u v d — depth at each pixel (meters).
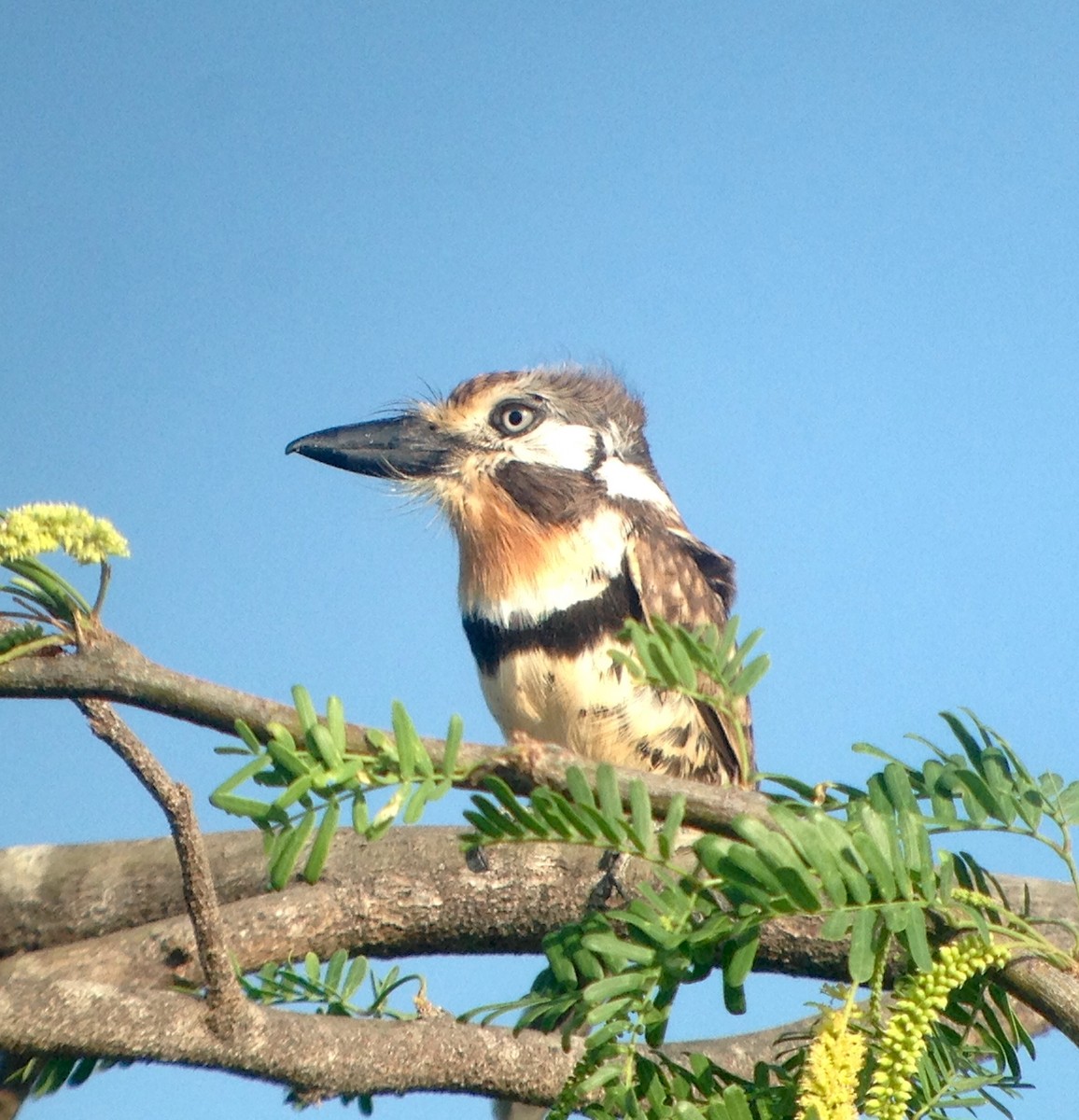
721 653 6.00
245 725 4.66
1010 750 5.37
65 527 5.16
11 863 8.25
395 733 4.65
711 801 5.28
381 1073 6.54
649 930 4.71
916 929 4.69
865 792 5.49
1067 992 5.11
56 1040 5.89
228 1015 6.13
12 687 5.20
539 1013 4.89
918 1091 4.98
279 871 4.45
